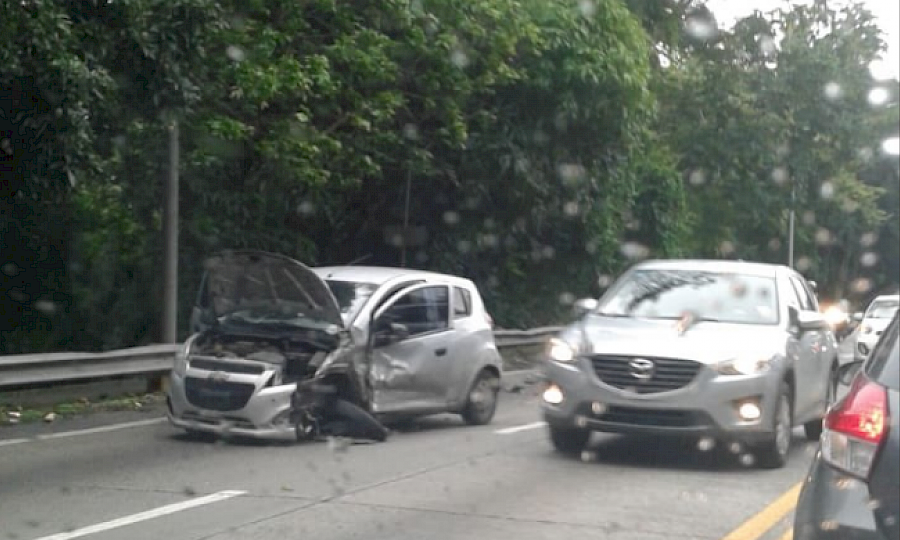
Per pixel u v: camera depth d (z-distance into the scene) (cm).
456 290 1476
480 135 2366
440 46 2017
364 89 1998
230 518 907
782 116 3566
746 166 3562
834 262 5462
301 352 1283
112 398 1628
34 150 1431
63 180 1461
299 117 1864
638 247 3281
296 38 1919
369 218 2472
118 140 1656
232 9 1794
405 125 2152
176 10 1477
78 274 2173
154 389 1695
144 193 2036
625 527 904
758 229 4056
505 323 2762
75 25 1411
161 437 1318
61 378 1504
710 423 1116
